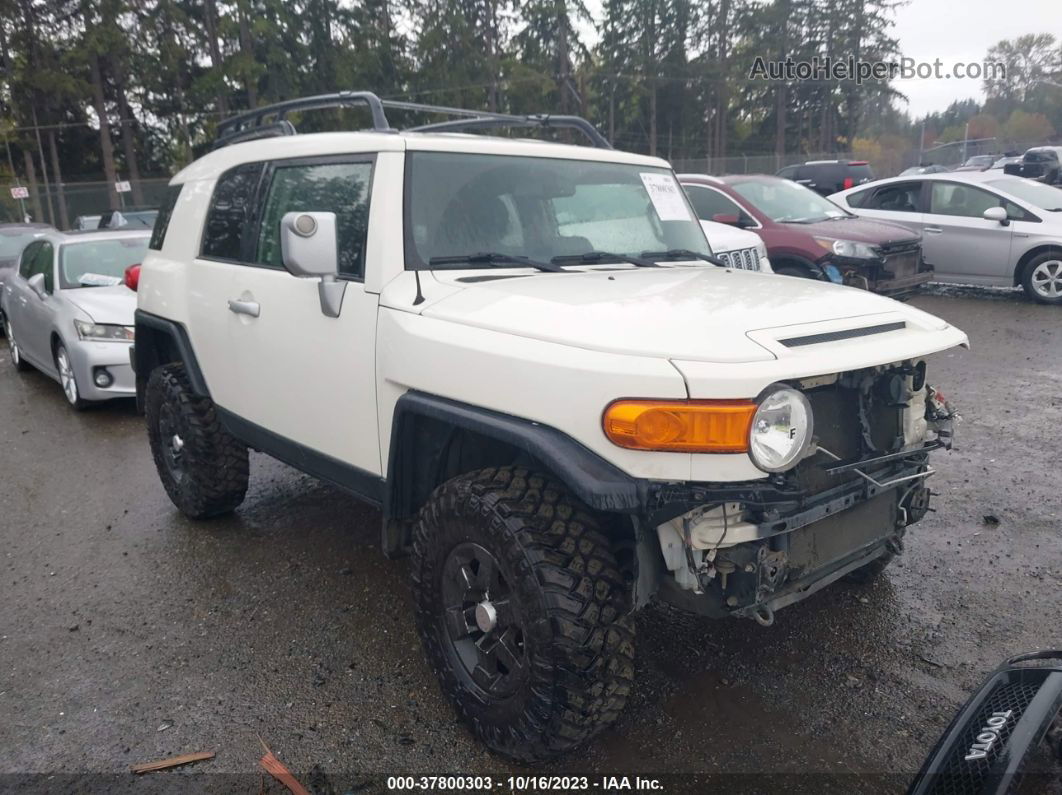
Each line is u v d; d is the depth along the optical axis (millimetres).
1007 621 3564
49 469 6172
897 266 8914
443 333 2803
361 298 3191
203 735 2980
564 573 2457
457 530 2744
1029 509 4676
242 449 4645
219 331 4172
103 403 8102
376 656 3453
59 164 50062
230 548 4566
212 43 41562
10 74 41844
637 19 55312
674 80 55625
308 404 3576
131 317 7527
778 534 2494
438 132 4520
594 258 3535
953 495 4906
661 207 4055
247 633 3668
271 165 3949
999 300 10945
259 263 3932
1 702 3225
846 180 21891
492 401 2607
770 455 2320
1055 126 80312
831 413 2705
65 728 3049
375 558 4379
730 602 2551
